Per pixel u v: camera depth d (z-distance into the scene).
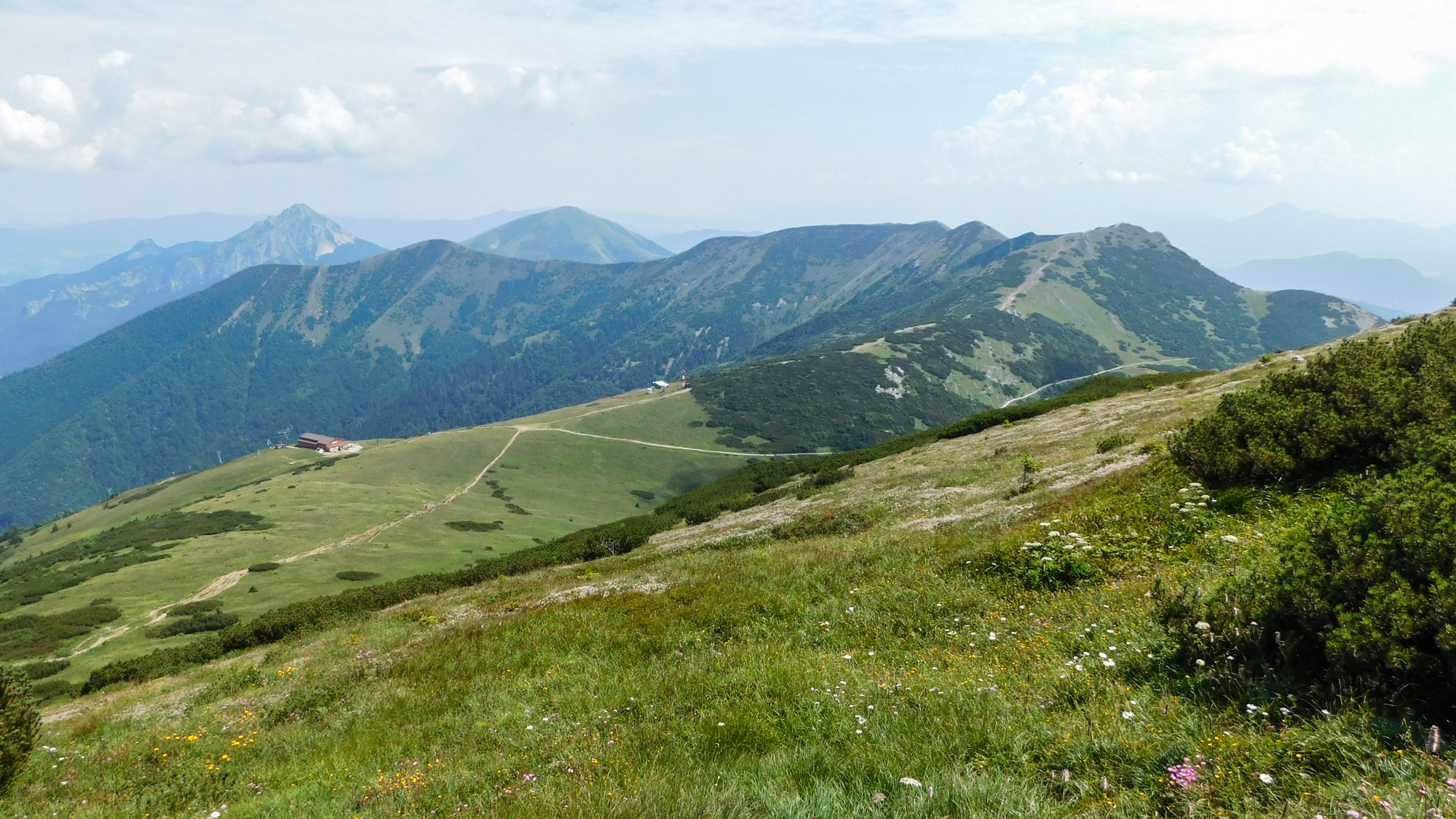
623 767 7.49
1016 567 14.12
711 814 5.72
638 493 191.50
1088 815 5.09
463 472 191.00
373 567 116.31
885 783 6.08
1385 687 5.71
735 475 85.56
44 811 10.81
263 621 40.75
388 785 8.87
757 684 9.84
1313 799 4.76
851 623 13.28
